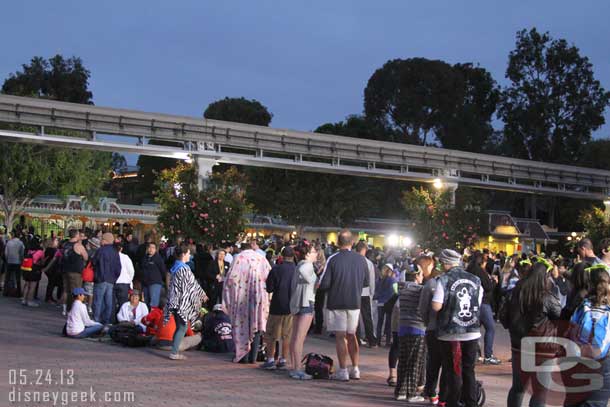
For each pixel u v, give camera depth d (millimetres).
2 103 29922
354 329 11148
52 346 12992
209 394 9266
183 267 12562
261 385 10281
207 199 24531
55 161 44844
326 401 9258
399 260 20500
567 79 76812
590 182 52312
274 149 37438
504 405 9680
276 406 8688
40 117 30844
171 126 33844
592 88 77500
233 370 11680
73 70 78125
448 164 44531
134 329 13867
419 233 34656
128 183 87312
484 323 13945
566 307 7785
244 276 12648
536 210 81500
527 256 16938
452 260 8586
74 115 31516
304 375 11078
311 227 55094
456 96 76312
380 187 66500
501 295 16750
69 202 48969
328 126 63875
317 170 39906
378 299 16234
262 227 54344
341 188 53469
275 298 12000
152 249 16922
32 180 43969
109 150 32906
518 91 77875
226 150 50938
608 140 74188
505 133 78938
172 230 24469
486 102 86062
